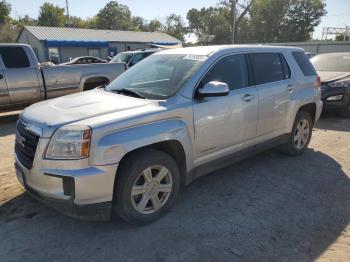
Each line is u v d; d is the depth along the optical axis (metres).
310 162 5.39
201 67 3.92
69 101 3.77
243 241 3.25
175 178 3.64
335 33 45.31
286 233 3.39
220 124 4.01
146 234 3.35
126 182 3.24
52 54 35.72
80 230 3.41
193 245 3.18
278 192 4.30
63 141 2.99
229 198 4.12
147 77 4.19
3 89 8.18
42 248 3.13
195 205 3.93
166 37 47.28
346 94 8.60
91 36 39.75
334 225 3.55
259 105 4.51
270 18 57.84
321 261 2.97
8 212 3.74
